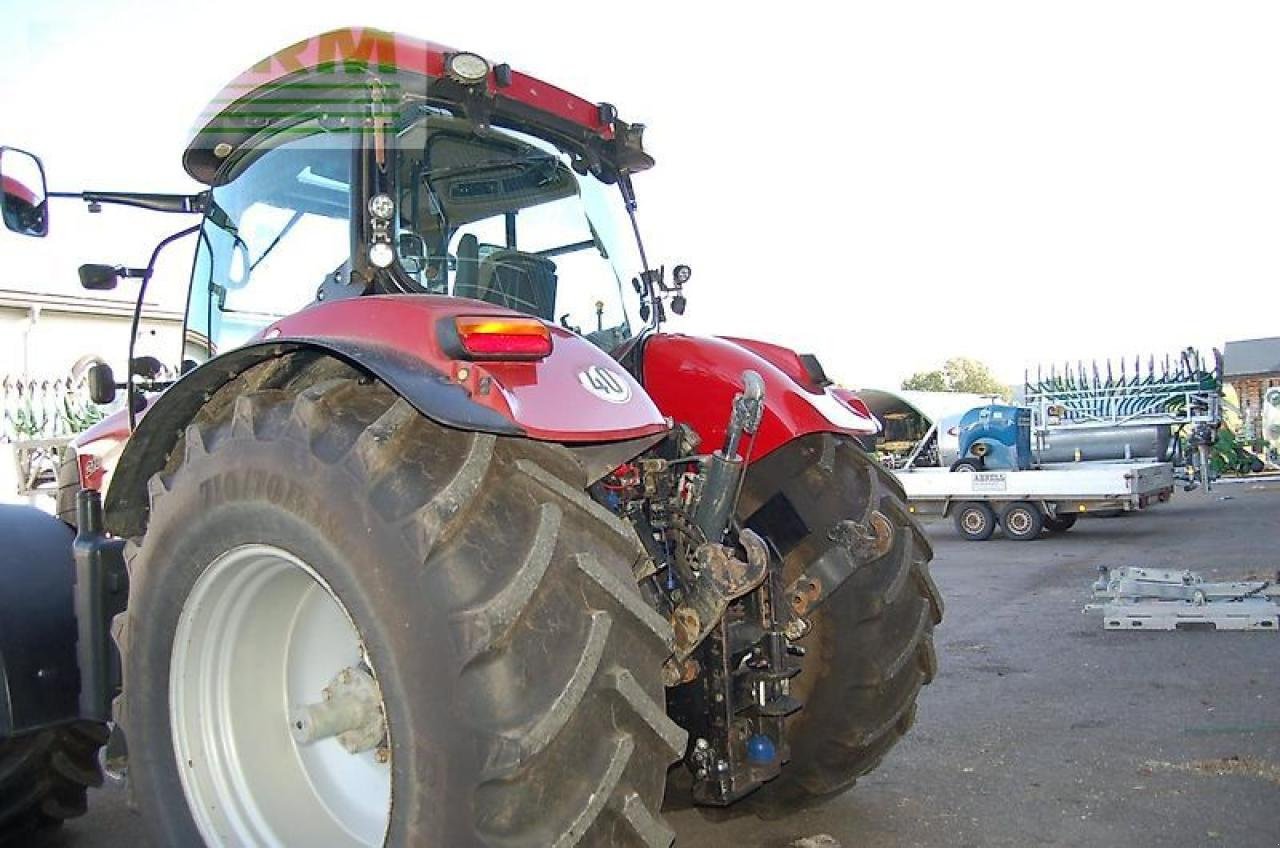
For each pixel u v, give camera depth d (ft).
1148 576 24.67
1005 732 14.76
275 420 7.59
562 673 6.54
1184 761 13.15
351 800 8.60
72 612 10.60
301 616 8.94
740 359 11.03
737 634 9.62
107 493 9.05
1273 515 43.52
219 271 10.59
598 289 11.30
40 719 10.10
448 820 6.44
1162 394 52.39
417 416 7.19
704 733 9.36
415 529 6.63
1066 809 11.72
